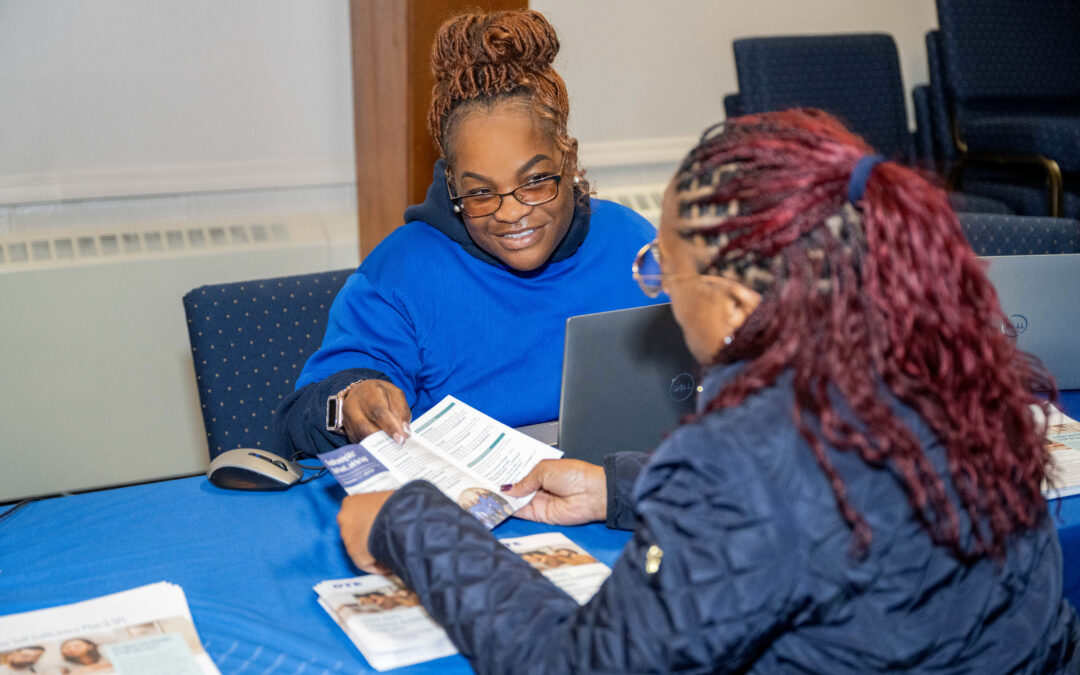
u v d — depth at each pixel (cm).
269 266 271
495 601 85
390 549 93
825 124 78
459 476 120
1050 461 87
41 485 258
